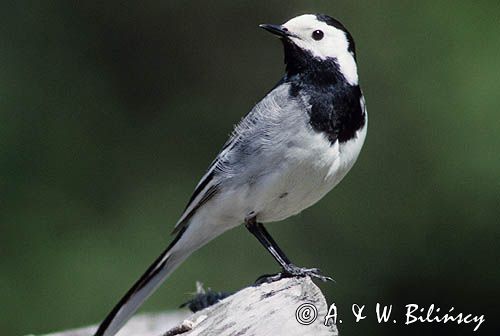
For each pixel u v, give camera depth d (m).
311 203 8.68
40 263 15.85
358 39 16.80
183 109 17.39
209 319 7.77
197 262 15.35
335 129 8.29
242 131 8.45
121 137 17.05
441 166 15.85
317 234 15.80
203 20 17.84
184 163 17.05
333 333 7.30
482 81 16.06
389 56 16.59
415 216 15.79
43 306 15.58
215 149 17.20
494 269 15.45
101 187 16.64
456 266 15.55
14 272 15.76
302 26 8.53
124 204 16.55
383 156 16.09
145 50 17.69
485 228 15.54
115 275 15.87
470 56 16.31
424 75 16.38
